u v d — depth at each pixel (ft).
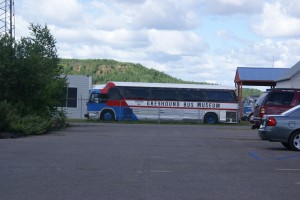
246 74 176.24
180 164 48.83
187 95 147.74
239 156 56.29
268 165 49.08
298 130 62.90
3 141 70.85
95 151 58.70
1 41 94.68
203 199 32.89
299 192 35.50
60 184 37.45
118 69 333.83
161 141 73.87
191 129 108.88
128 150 60.39
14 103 93.40
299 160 53.26
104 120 145.89
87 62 347.56
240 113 163.43
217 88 148.56
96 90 147.02
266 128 63.98
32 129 83.71
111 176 41.19
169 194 34.30
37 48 109.50
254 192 35.35
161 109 146.92
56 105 105.29
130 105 146.51
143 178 40.42
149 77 317.83
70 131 95.86
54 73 110.52
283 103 85.40
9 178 39.81
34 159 50.78
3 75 92.12
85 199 32.48
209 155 56.75
